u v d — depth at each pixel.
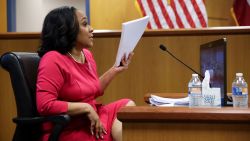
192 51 2.92
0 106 3.06
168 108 1.20
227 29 2.87
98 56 3.01
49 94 1.58
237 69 2.88
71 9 1.78
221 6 4.52
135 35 1.80
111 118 1.82
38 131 1.67
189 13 3.69
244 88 1.41
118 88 3.01
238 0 4.11
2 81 3.05
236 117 1.10
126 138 1.18
